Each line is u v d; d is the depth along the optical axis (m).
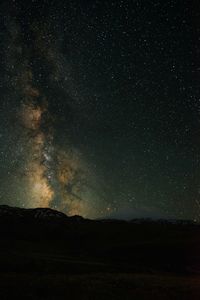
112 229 125.56
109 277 36.69
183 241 91.62
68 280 33.03
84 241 107.06
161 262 70.81
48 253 67.69
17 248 71.06
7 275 34.84
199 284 35.59
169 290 30.69
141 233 115.94
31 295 26.67
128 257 74.62
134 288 30.86
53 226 132.88
